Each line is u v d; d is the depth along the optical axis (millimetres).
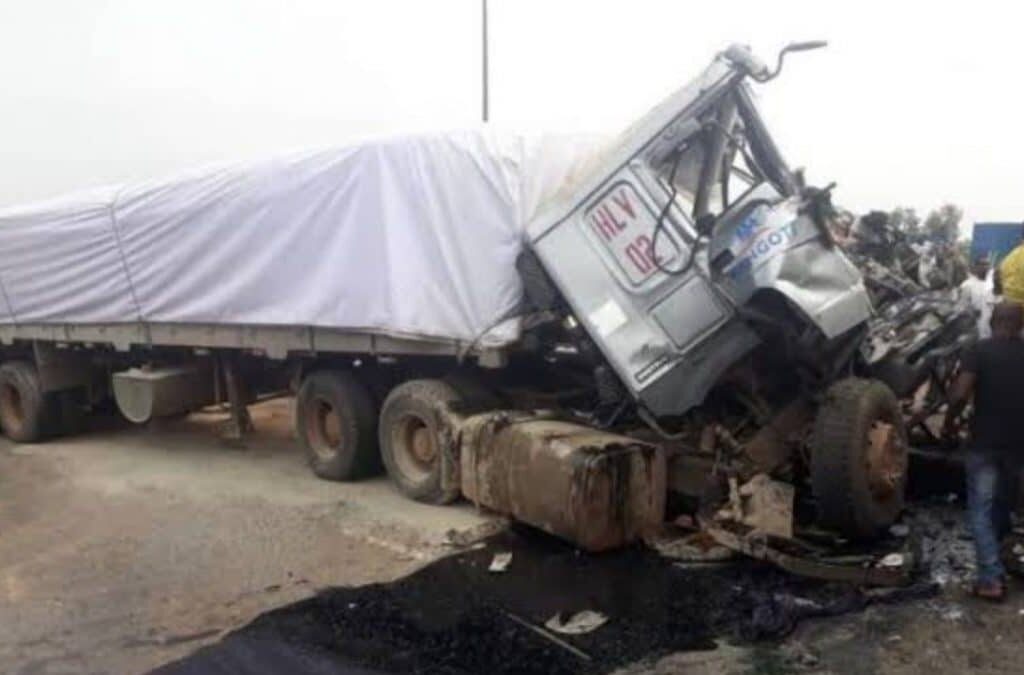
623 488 6047
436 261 7129
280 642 5016
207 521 7410
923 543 6105
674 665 4590
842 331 5750
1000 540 5629
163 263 9461
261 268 8469
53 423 11641
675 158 6297
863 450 5785
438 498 7465
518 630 5062
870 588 5418
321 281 7953
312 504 7750
